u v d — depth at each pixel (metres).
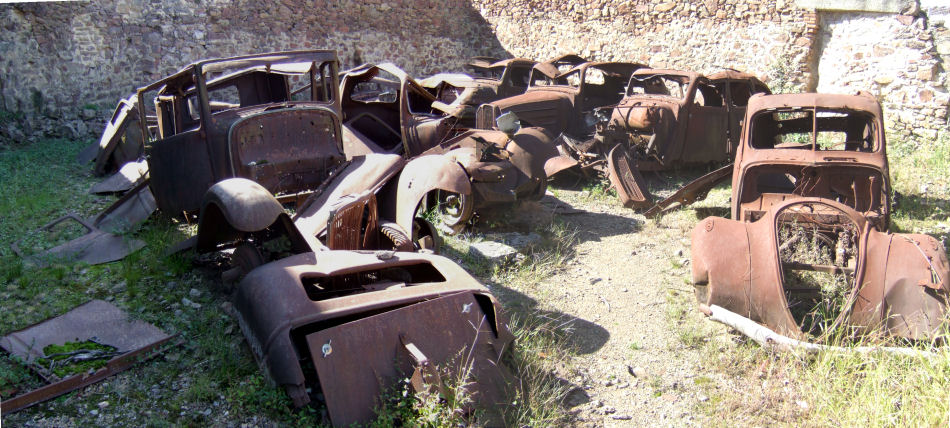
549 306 4.76
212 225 4.64
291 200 5.94
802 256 4.50
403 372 3.23
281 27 14.01
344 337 3.18
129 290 4.73
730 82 9.27
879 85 11.09
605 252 5.95
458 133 7.68
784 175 6.41
